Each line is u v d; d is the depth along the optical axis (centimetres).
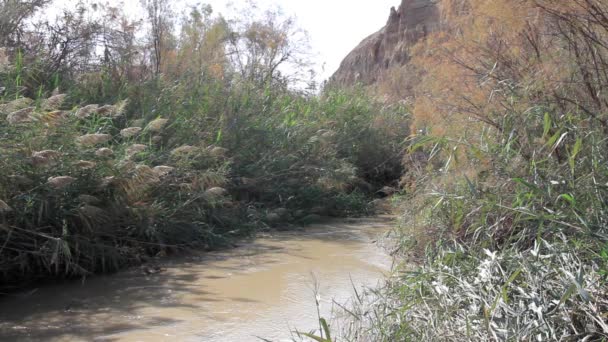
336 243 834
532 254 421
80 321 500
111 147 747
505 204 550
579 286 337
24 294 578
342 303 545
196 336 466
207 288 602
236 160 1005
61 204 646
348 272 662
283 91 1430
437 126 691
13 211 607
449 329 375
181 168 837
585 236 428
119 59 1067
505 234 542
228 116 1040
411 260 671
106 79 980
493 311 377
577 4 557
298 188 1072
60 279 630
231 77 1239
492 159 582
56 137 665
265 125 1088
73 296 572
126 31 1107
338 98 1462
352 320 481
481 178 595
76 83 945
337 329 468
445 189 645
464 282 419
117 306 542
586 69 570
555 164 526
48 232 645
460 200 588
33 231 602
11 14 952
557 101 573
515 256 435
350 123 1388
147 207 741
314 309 530
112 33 1077
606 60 577
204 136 963
